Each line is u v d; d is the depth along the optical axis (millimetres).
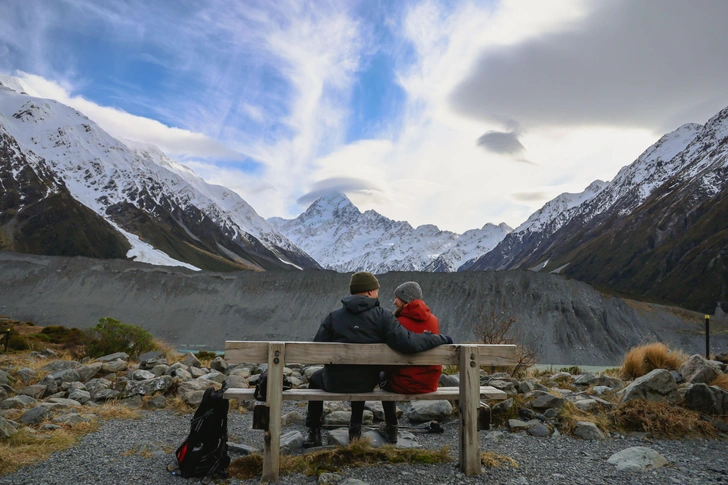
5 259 78062
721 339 60344
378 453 4715
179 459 4453
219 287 73562
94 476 4379
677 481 4262
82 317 66125
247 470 4445
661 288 152750
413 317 5023
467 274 70125
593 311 61312
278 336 63469
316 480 4184
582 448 5316
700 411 6281
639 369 8828
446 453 4797
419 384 4625
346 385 4488
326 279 74375
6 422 5617
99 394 7992
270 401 4152
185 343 60156
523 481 4211
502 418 6465
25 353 16516
